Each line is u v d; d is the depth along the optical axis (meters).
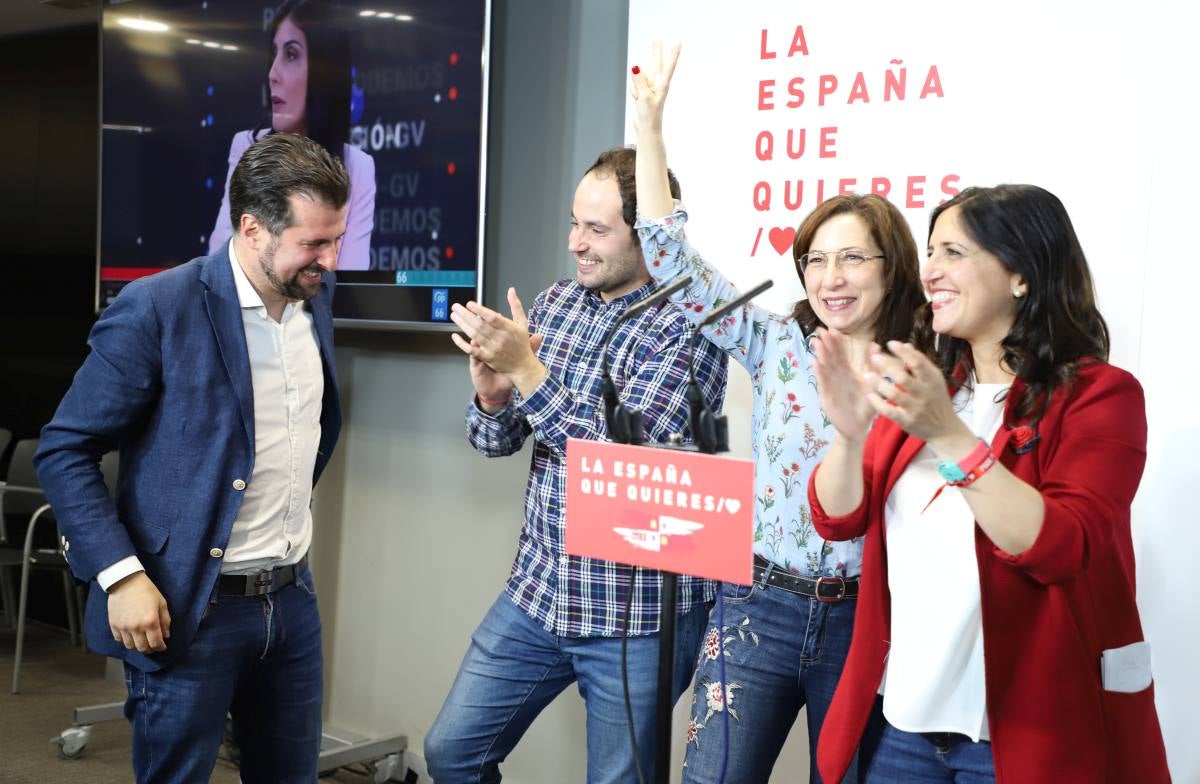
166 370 1.90
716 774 1.91
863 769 1.63
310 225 1.89
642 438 1.39
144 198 3.57
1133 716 1.46
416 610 3.16
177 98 3.48
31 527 3.97
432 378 3.12
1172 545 2.02
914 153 2.24
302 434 2.06
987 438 1.53
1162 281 2.02
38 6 4.55
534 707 2.21
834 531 1.60
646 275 2.14
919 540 1.53
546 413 1.92
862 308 1.86
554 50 2.85
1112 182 2.05
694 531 1.27
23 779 3.13
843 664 1.89
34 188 4.97
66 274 4.87
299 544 2.08
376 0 3.02
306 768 2.13
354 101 3.08
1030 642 1.43
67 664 4.29
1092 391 1.44
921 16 2.22
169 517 1.91
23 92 4.98
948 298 1.51
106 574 1.84
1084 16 2.06
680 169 2.52
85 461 1.89
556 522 2.10
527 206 2.92
